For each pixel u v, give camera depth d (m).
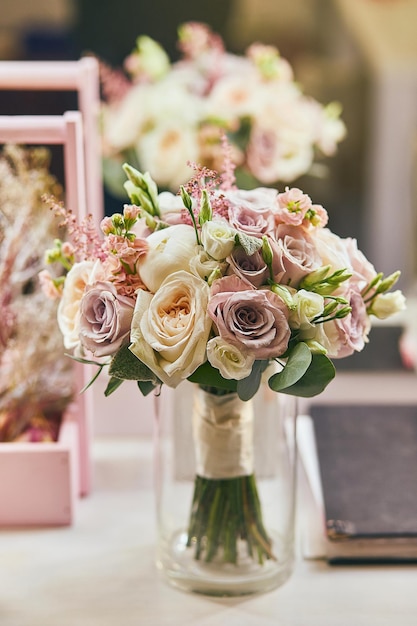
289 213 1.17
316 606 1.26
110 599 1.28
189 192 1.18
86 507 1.43
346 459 1.41
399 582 1.30
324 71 1.87
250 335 1.11
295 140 1.64
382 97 1.85
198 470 1.27
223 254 1.13
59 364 1.41
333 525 1.31
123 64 1.87
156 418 1.29
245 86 1.63
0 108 1.47
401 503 1.34
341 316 1.15
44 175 1.40
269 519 1.28
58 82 1.44
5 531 1.38
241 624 1.24
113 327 1.15
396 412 1.51
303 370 1.12
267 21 1.86
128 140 1.63
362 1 1.84
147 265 1.15
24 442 1.40
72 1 1.86
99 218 1.59
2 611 1.26
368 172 1.83
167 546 1.30
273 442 1.27
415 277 1.73
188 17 1.85
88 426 1.44
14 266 1.39
